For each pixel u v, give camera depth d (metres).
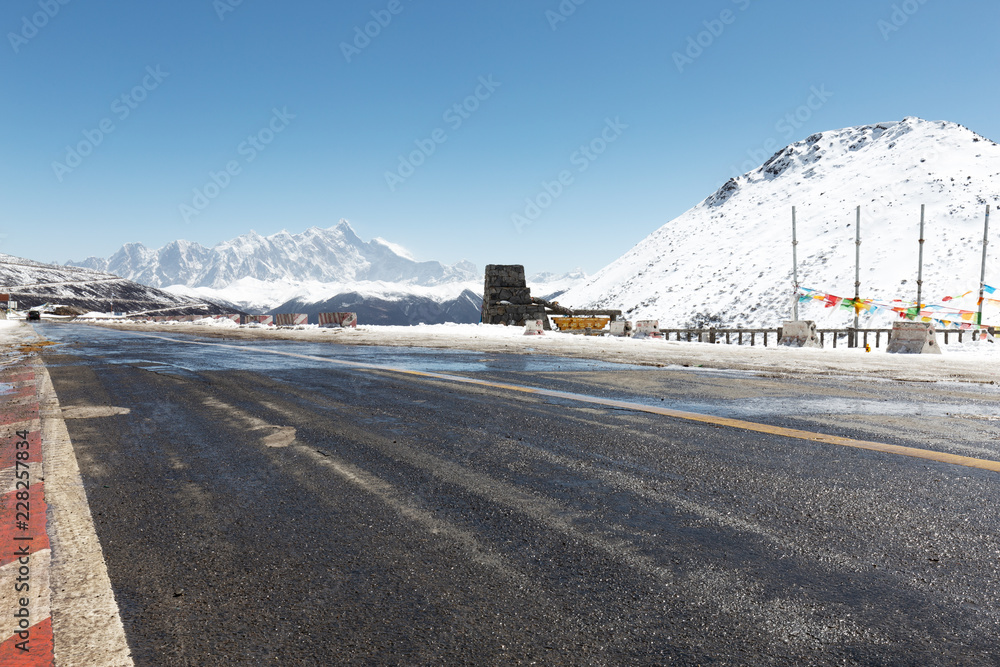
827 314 75.31
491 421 4.91
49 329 33.66
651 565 2.13
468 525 2.53
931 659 1.56
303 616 1.80
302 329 32.91
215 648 1.63
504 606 1.84
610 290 164.00
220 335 23.61
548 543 2.33
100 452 3.92
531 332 23.50
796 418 5.06
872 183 125.62
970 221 89.69
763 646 1.62
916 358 12.48
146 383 7.62
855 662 1.55
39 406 5.82
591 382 7.65
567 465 3.50
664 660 1.56
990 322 48.09
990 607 1.83
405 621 1.76
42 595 1.93
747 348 16.00
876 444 4.03
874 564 2.14
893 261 84.38
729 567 2.11
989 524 2.53
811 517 2.61
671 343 18.30
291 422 4.91
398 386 7.24
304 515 2.68
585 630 1.70
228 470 3.45
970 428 4.63
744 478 3.22
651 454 3.76
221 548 2.31
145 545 2.35
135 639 1.67
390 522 2.57
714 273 122.94
